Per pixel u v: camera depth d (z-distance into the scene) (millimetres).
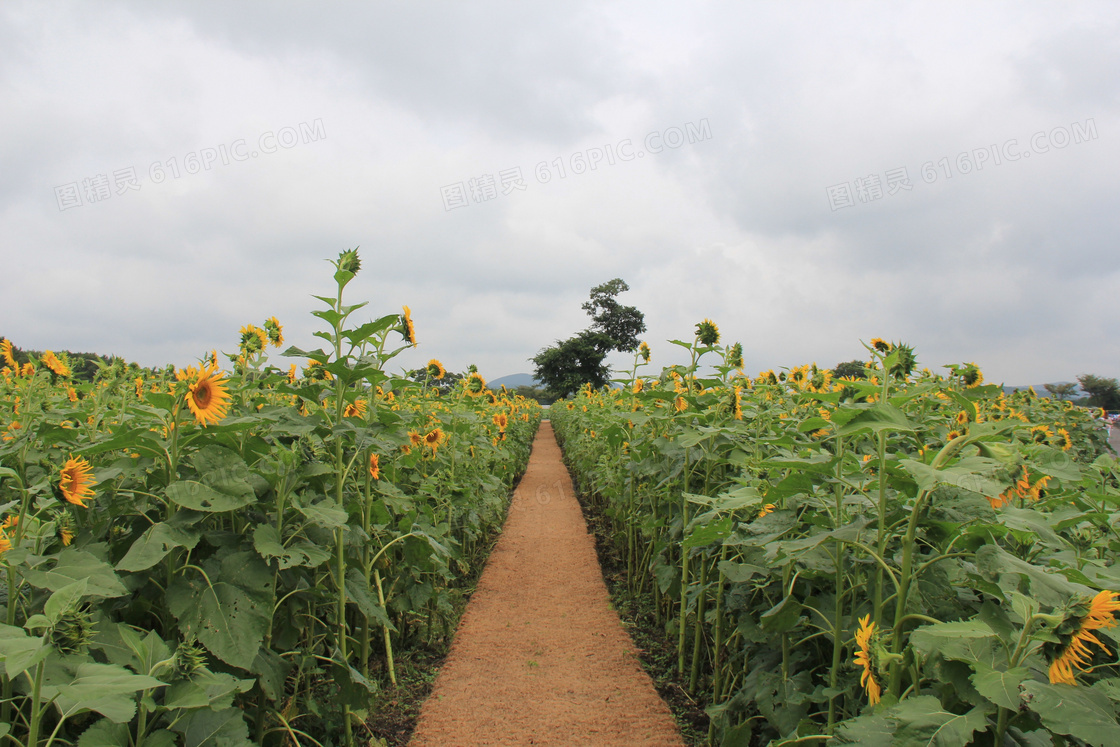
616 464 7523
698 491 4727
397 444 3674
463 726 4086
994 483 1509
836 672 2459
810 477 2318
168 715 2102
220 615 2312
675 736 3959
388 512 4227
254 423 2549
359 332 3221
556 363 46000
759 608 3301
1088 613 1382
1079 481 2518
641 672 4887
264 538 2520
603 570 7777
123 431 2510
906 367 3693
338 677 3094
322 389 3490
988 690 1437
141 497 2611
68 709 1730
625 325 48281
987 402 5086
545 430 36062
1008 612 1695
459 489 6453
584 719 4176
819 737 2084
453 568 7207
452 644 5457
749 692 3189
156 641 2074
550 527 10141
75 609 1585
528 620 6062
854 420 1987
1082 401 10156
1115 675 1816
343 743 3490
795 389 5203
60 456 3037
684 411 4781
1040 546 2277
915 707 1583
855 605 2541
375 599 3539
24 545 2227
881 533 2066
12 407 3650
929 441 3436
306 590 2857
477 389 7910
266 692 2475
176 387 2611
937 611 2002
